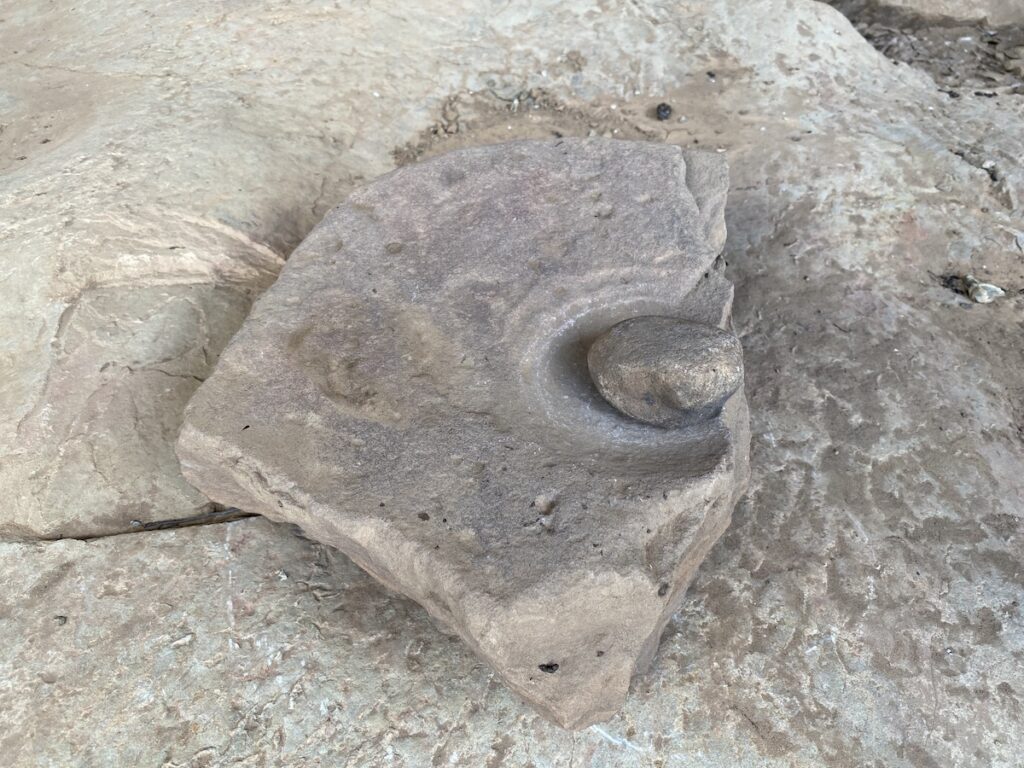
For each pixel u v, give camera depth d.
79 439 2.39
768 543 2.38
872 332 2.87
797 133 3.49
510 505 1.93
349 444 2.07
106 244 2.70
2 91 3.63
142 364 2.55
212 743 1.97
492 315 2.34
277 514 2.19
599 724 2.03
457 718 2.03
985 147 3.36
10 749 1.94
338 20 3.75
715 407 2.01
